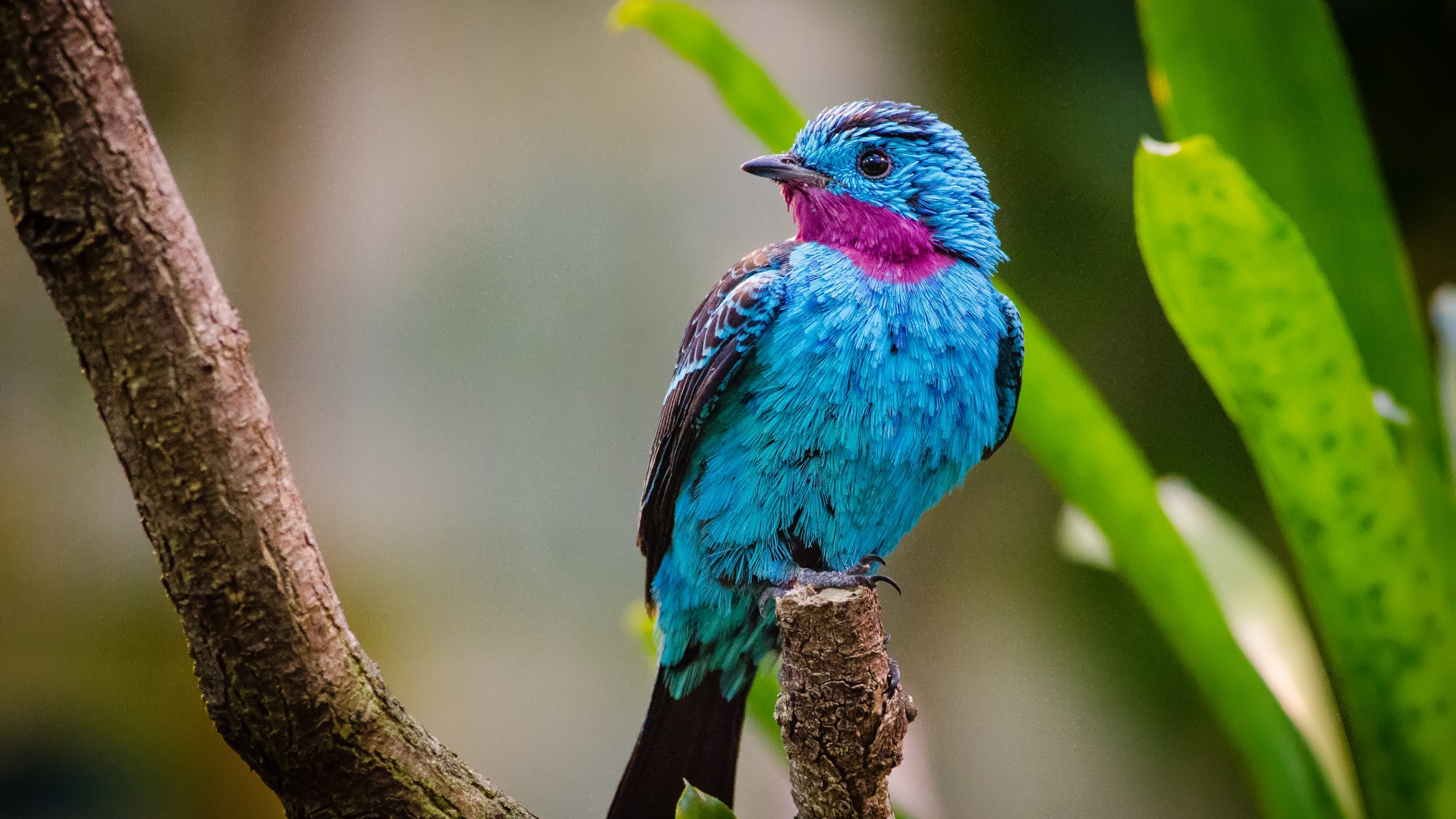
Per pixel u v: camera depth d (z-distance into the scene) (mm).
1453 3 12297
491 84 12992
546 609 12508
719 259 12594
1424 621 5656
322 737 4625
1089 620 12422
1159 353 12477
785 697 5000
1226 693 6004
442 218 12898
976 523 12617
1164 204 5074
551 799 11961
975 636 12484
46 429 13180
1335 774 6254
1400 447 6125
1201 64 6371
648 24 5949
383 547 12586
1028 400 5871
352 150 12984
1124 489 5879
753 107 6016
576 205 12742
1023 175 12492
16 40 3654
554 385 12664
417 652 12336
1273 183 6402
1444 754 5781
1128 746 12289
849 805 5062
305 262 12930
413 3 12984
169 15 12797
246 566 4301
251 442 4227
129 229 3904
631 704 12242
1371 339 6391
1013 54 12555
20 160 3775
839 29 12609
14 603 12867
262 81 12945
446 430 12695
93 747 12805
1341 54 6270
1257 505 12523
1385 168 12773
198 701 12930
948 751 12219
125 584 13070
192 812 12852
